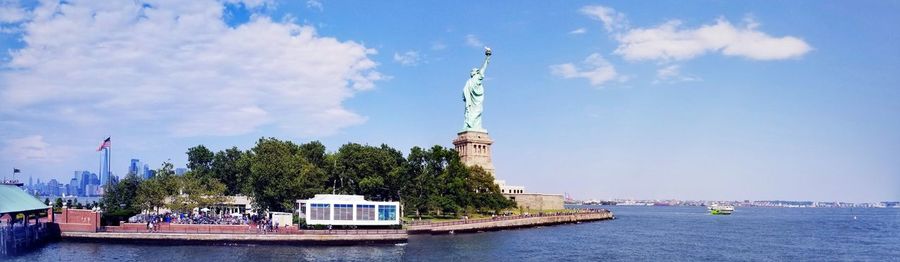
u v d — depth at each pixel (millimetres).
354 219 156000
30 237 131125
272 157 191875
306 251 135875
